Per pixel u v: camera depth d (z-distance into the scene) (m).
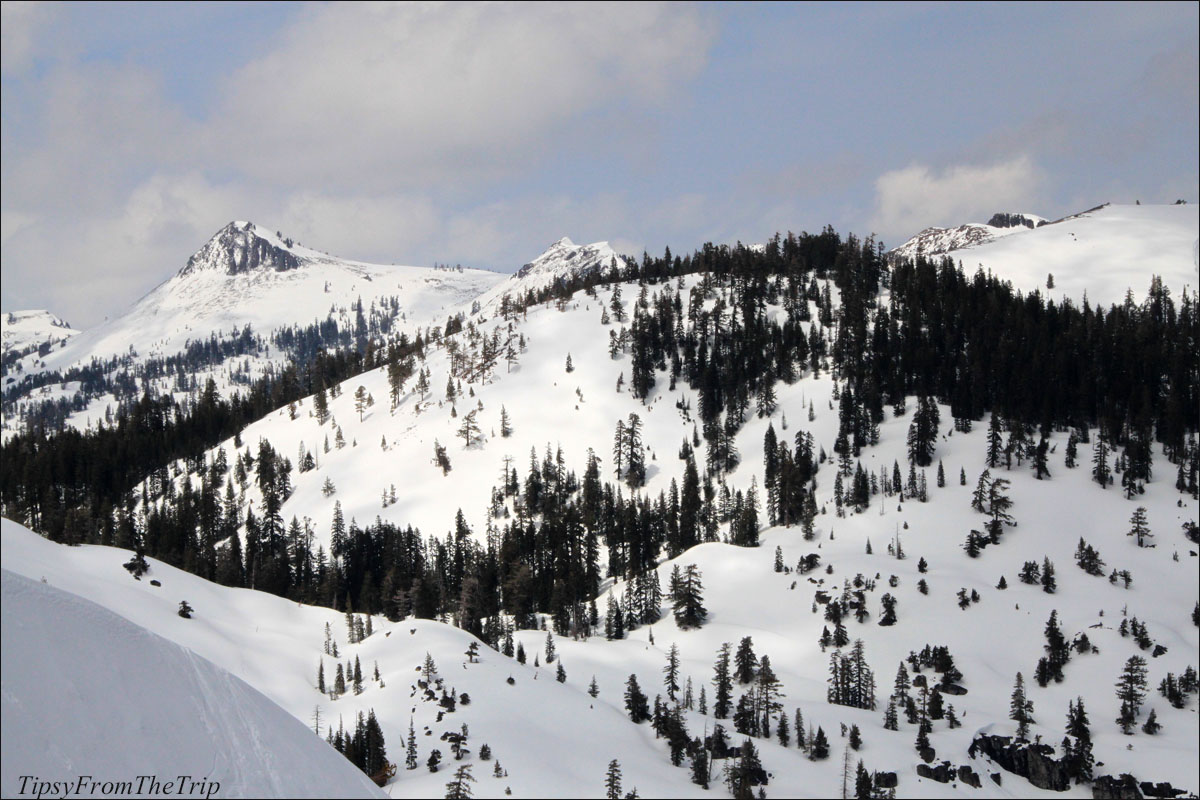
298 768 9.52
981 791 128.12
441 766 110.75
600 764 117.94
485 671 139.38
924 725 140.88
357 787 10.08
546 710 130.75
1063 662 168.12
